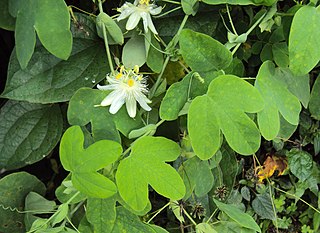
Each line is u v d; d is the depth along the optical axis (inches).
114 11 23.2
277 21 22.1
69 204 21.4
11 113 22.2
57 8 18.1
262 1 20.9
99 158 18.8
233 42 21.0
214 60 20.2
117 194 20.5
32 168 25.1
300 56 20.3
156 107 22.3
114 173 20.4
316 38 20.1
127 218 20.9
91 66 21.4
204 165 22.7
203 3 22.4
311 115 26.0
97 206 20.5
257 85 20.5
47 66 20.8
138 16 20.5
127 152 20.4
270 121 20.3
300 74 20.5
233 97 19.4
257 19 22.4
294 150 28.3
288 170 28.6
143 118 22.1
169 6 22.4
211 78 20.3
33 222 20.6
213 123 19.2
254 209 27.9
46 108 22.8
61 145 19.4
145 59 20.9
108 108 20.2
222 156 24.0
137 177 19.3
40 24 18.2
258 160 28.3
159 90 21.5
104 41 21.7
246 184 27.7
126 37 21.6
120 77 20.1
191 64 20.0
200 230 22.4
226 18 23.7
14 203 22.2
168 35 22.3
